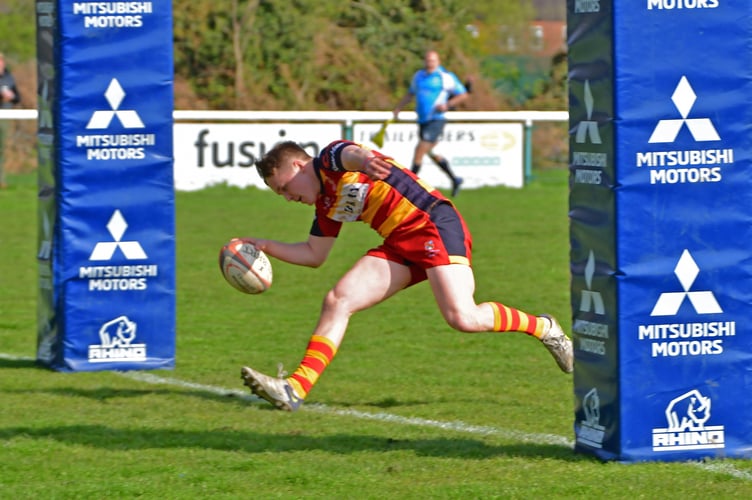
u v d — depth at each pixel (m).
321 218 19.31
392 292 18.91
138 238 25.27
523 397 22.77
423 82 58.69
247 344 28.92
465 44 92.25
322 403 22.27
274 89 87.19
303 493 15.76
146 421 20.38
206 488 16.02
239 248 19.59
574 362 18.16
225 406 21.75
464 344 28.94
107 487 15.96
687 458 17.31
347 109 88.81
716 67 16.91
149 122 25.02
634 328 16.98
